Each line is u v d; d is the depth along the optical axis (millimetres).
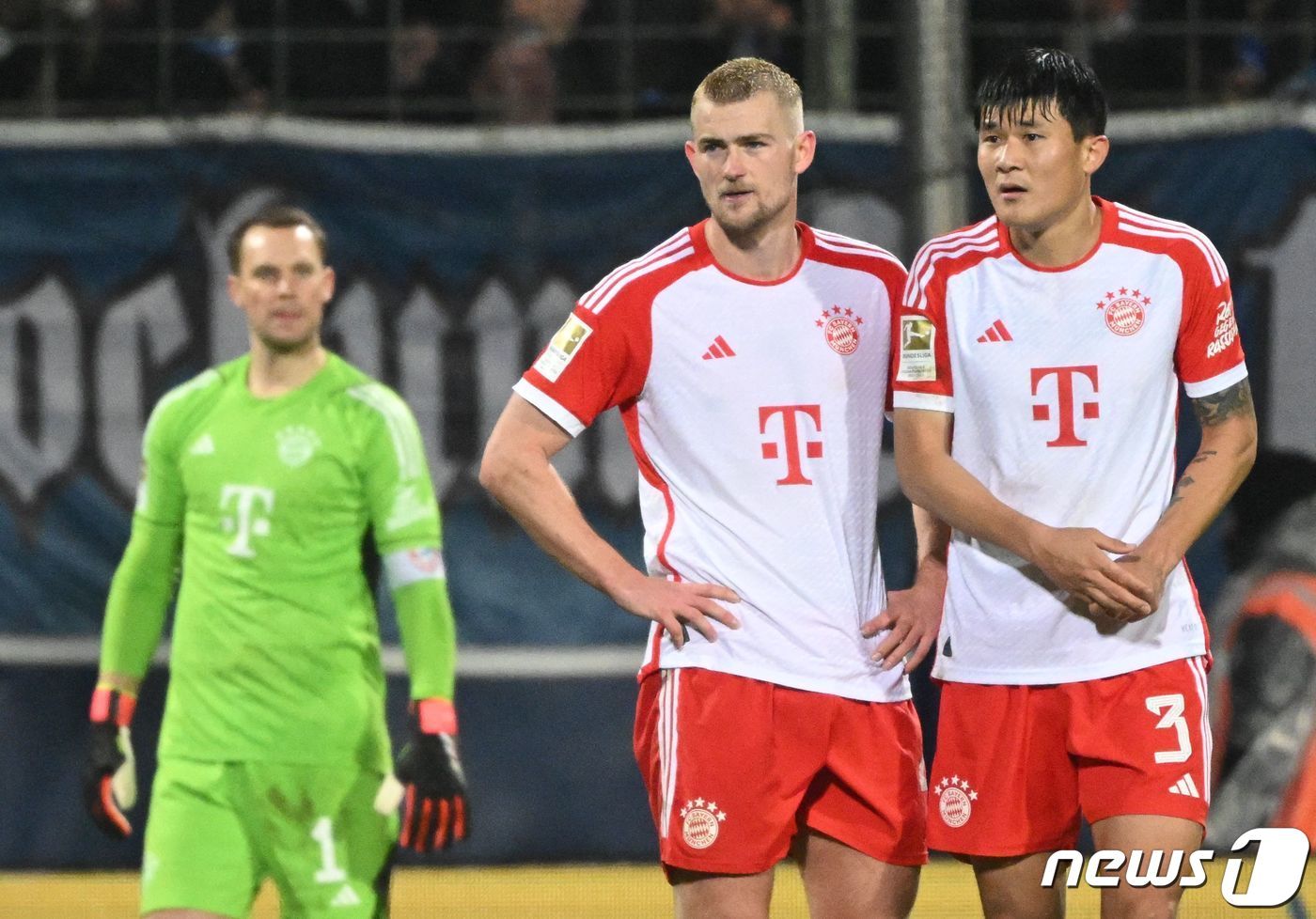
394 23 26578
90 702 24797
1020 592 14211
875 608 14250
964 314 14039
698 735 13898
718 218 13672
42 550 24812
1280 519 24531
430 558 15531
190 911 14836
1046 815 14430
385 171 24875
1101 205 14141
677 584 13789
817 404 13961
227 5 26594
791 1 26656
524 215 24922
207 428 15453
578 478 24766
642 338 13977
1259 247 24719
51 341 24906
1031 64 13570
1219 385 14086
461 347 24906
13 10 26625
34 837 24734
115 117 25750
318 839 15062
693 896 14086
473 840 24812
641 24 26500
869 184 24547
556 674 24844
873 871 14148
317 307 15531
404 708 24594
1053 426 13883
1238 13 26469
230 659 15078
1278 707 24375
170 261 24906
